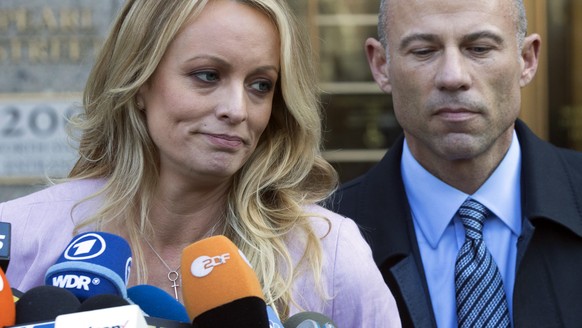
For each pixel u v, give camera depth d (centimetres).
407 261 436
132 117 336
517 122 455
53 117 729
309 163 346
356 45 808
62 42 725
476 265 428
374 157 818
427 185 443
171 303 289
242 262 268
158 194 338
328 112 814
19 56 727
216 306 262
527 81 456
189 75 320
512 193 439
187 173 327
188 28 319
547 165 440
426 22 419
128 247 291
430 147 428
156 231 339
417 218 446
